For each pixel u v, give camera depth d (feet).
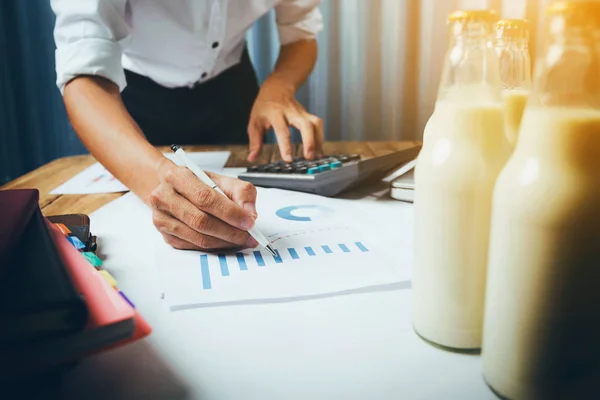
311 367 0.84
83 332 0.66
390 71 5.06
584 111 0.64
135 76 3.58
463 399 0.75
